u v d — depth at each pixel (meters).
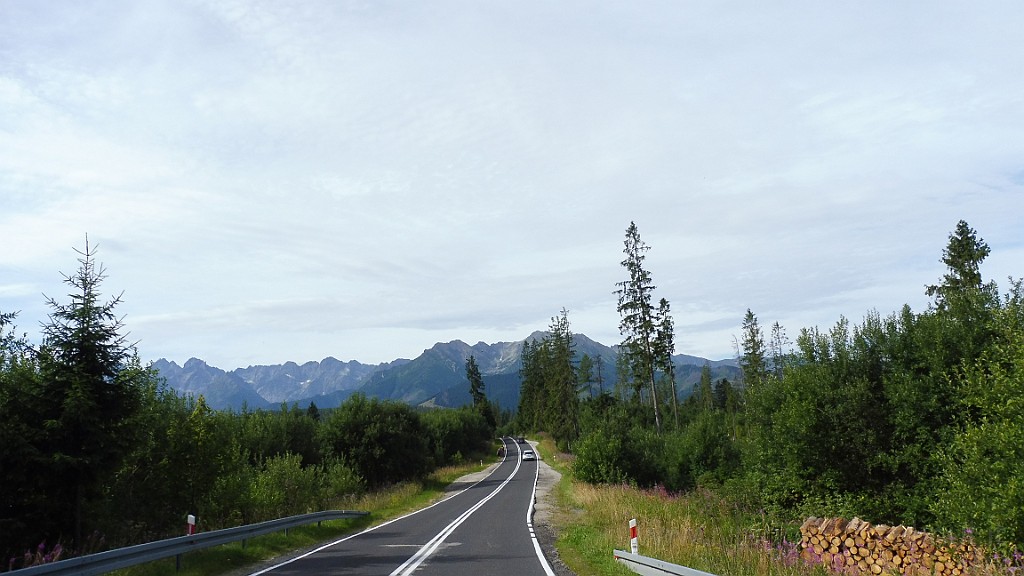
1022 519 11.98
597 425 39.69
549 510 26.91
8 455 12.63
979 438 13.02
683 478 38.62
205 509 18.56
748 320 78.06
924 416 18.45
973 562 12.48
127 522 16.77
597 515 21.55
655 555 12.30
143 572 11.23
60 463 12.84
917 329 19.34
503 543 16.27
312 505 25.62
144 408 17.33
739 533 15.50
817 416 19.94
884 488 19.11
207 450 18.47
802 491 20.42
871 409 19.56
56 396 13.43
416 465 47.81
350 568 12.23
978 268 38.44
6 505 13.04
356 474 42.47
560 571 11.73
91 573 9.30
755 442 22.75
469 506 29.84
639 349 55.81
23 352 13.78
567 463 67.00
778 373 23.33
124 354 14.49
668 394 114.19
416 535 18.44
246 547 14.71
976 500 13.08
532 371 128.88
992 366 13.32
